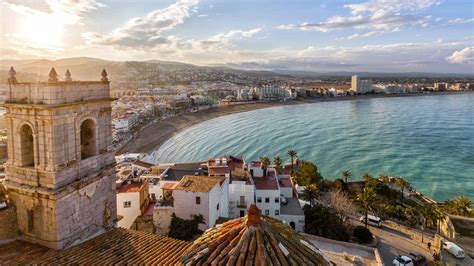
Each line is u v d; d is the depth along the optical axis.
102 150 23.91
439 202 88.56
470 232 45.12
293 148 146.00
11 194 21.39
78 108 21.34
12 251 19.94
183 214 43.50
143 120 197.50
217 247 13.38
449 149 147.12
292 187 64.56
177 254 19.97
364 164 124.44
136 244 21.44
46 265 18.34
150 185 56.00
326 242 40.44
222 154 136.12
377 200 67.81
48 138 19.89
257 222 13.84
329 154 137.50
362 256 36.53
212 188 44.12
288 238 13.84
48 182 20.17
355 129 191.38
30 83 19.86
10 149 21.17
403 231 61.34
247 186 55.50
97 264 18.59
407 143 157.38
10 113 20.62
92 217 22.91
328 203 66.81
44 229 20.59
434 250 48.66
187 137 168.00
